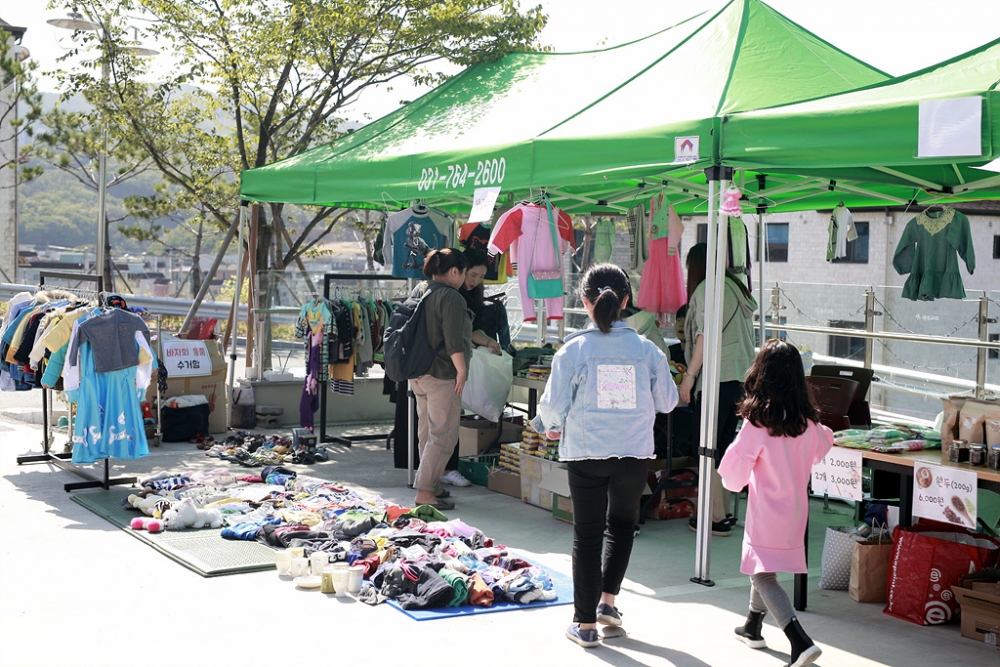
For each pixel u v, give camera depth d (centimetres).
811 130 505
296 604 508
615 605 523
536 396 900
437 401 720
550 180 641
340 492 749
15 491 752
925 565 504
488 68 956
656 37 830
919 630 495
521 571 550
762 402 437
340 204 1103
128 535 637
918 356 1188
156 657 430
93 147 1477
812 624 502
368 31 1245
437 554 572
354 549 579
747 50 659
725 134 541
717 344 558
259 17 1288
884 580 540
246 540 624
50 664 418
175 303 1933
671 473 736
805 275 2414
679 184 763
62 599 504
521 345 1241
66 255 3700
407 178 778
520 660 441
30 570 552
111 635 455
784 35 678
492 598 516
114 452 741
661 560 622
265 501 709
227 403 1054
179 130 1418
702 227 2394
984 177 702
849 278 2311
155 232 1728
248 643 450
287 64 1323
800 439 440
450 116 855
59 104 1520
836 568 562
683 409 748
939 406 1071
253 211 1126
